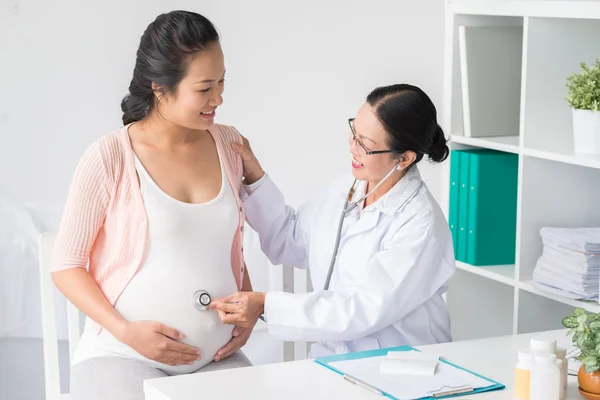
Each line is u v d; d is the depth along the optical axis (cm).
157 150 205
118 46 387
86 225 200
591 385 157
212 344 205
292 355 254
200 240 203
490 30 280
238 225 212
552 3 240
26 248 277
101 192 199
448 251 214
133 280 199
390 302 203
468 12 272
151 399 166
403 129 205
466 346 191
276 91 413
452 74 280
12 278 275
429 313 217
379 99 206
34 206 289
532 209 261
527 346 191
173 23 195
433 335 218
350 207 217
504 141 270
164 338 196
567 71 256
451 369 174
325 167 425
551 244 250
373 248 212
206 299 201
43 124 384
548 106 256
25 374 282
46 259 221
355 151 210
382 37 419
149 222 198
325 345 221
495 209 277
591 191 266
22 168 385
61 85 383
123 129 206
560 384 156
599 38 258
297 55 411
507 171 275
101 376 193
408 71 425
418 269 206
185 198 204
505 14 258
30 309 277
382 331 213
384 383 165
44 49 378
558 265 248
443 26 425
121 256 200
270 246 236
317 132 421
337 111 421
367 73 421
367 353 185
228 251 209
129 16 385
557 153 245
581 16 232
